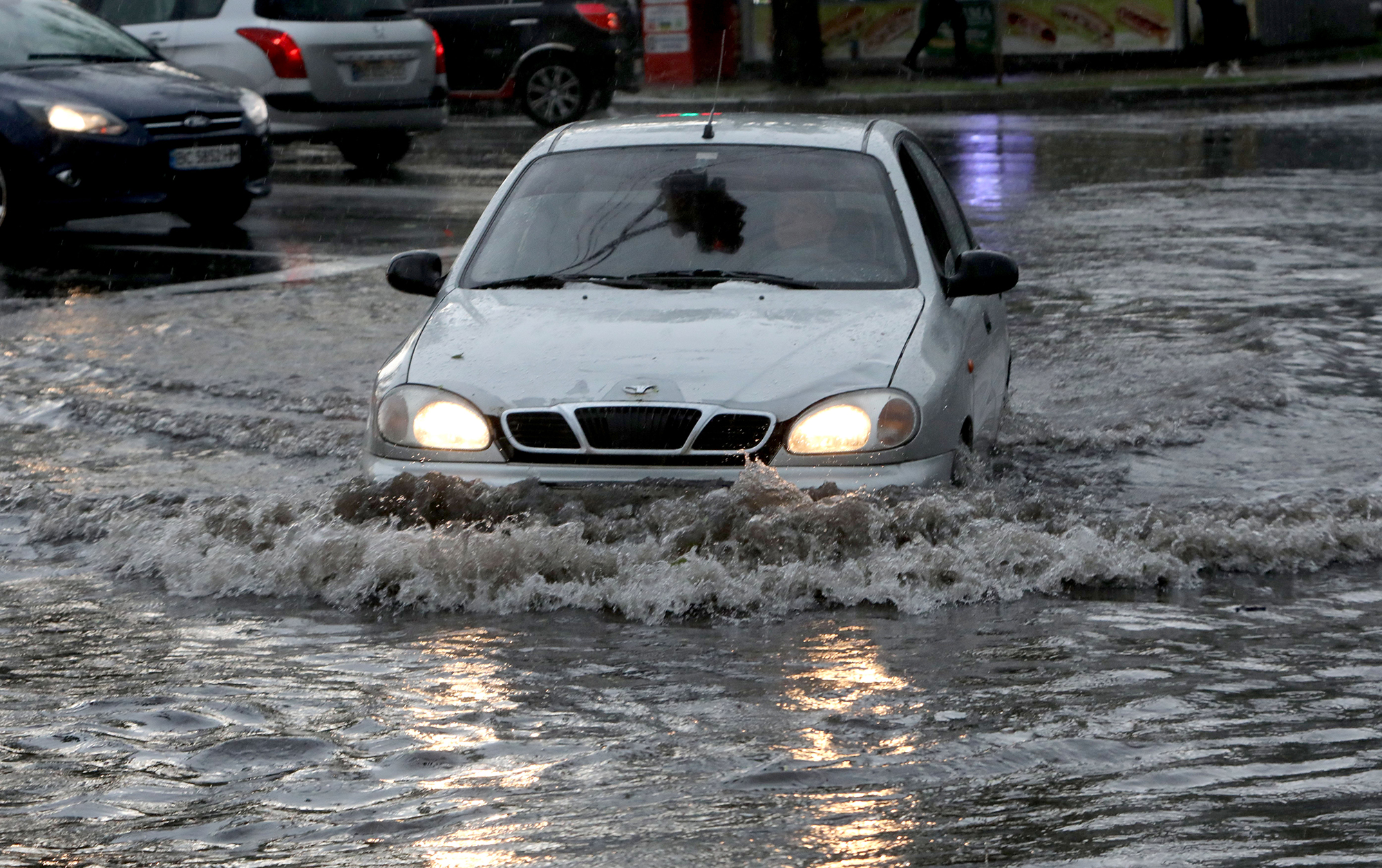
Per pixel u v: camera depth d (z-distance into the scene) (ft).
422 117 203.62
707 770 41.29
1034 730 43.86
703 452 59.52
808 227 70.54
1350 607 55.77
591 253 70.38
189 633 53.93
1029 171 201.67
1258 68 362.74
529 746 43.14
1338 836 37.04
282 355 105.60
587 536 57.98
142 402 92.63
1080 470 76.43
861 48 371.56
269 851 36.78
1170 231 153.48
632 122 78.38
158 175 153.38
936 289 68.54
